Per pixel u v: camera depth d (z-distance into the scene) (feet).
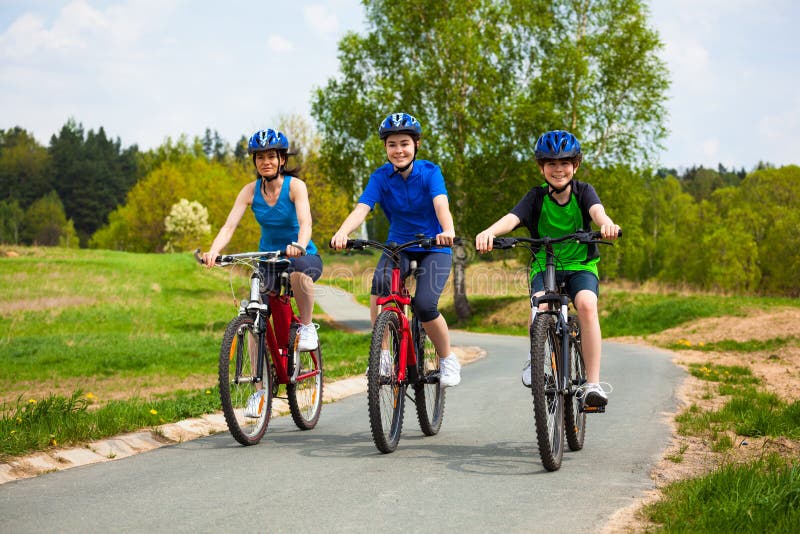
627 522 11.51
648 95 105.29
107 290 127.13
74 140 545.85
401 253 18.53
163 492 13.34
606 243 15.69
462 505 12.36
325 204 142.20
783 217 197.36
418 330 18.92
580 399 16.75
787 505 11.38
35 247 181.06
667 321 84.74
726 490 12.54
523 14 105.09
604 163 105.09
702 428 21.07
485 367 43.83
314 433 20.36
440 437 19.47
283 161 19.88
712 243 204.64
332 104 108.78
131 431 20.03
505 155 103.40
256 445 18.31
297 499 12.73
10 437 17.07
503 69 106.73
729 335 68.74
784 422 21.38
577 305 16.51
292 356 20.03
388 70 108.06
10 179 478.18
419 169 18.58
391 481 14.06
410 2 105.81
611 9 107.24
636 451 17.67
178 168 303.89
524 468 15.38
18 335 80.94
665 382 34.01
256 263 19.62
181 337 72.64
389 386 17.35
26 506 12.46
